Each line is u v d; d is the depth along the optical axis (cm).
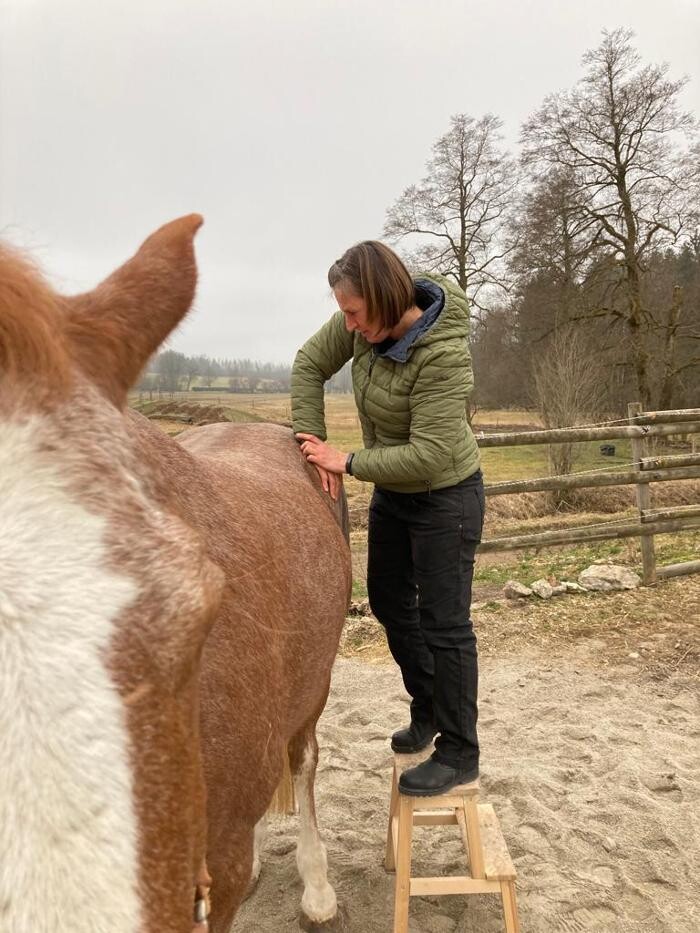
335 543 239
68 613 78
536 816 311
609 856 288
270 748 165
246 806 157
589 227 1847
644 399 1792
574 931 250
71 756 73
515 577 661
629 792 327
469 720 231
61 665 76
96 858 72
